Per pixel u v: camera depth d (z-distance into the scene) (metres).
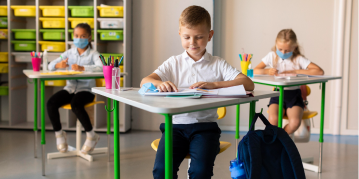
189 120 1.40
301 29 3.27
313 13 3.24
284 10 3.27
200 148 1.27
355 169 2.28
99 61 2.56
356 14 3.18
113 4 3.41
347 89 3.26
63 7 3.19
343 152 2.71
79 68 2.38
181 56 1.54
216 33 3.36
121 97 1.15
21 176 2.09
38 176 2.10
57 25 3.20
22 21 3.47
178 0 3.27
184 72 1.52
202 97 1.14
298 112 2.18
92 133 2.47
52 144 2.89
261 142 1.23
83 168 2.26
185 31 1.36
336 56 3.24
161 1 3.30
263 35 3.32
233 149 2.75
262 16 3.30
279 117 1.87
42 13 3.28
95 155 2.57
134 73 3.42
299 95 2.27
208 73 1.51
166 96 1.16
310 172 2.22
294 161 1.20
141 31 3.37
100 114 3.39
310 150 2.75
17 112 3.49
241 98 1.13
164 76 1.50
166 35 3.32
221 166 2.32
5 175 2.11
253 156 1.16
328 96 3.32
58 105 2.44
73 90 2.51
